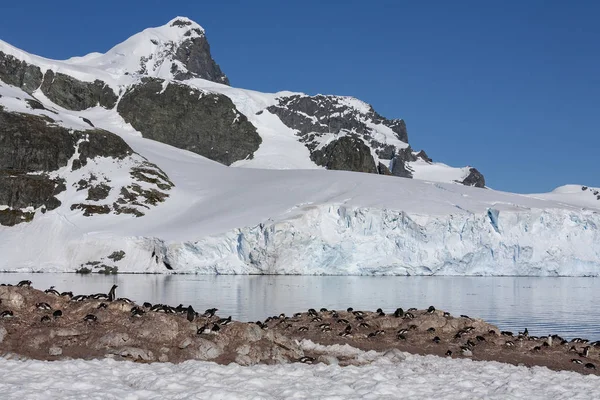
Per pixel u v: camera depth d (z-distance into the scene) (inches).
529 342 1414.9
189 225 4598.9
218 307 2273.6
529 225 4436.5
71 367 987.9
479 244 4340.6
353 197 4616.1
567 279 4293.8
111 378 948.0
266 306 2329.0
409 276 4293.8
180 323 1203.9
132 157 5703.7
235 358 1123.9
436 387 992.2
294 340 1270.9
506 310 2428.6
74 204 4987.7
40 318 1173.1
